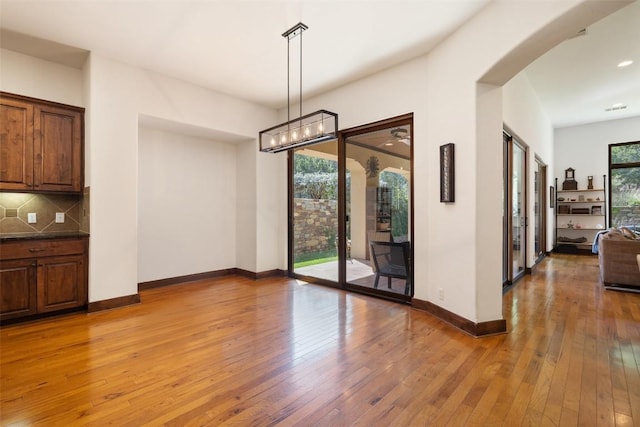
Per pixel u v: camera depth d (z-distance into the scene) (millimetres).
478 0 2537
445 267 3143
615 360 2299
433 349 2488
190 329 2914
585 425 1602
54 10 2654
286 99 4809
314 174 4844
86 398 1837
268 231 5176
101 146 3449
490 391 1907
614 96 5965
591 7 1913
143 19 2799
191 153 4879
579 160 7973
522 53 2391
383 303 3729
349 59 3547
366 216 4160
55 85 3537
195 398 1841
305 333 2818
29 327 2936
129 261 3637
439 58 3211
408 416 1676
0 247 2881
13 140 3129
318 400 1820
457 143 2980
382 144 3951
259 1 2557
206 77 4031
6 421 1630
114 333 2811
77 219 3738
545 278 5074
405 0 2539
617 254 4336
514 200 4824
